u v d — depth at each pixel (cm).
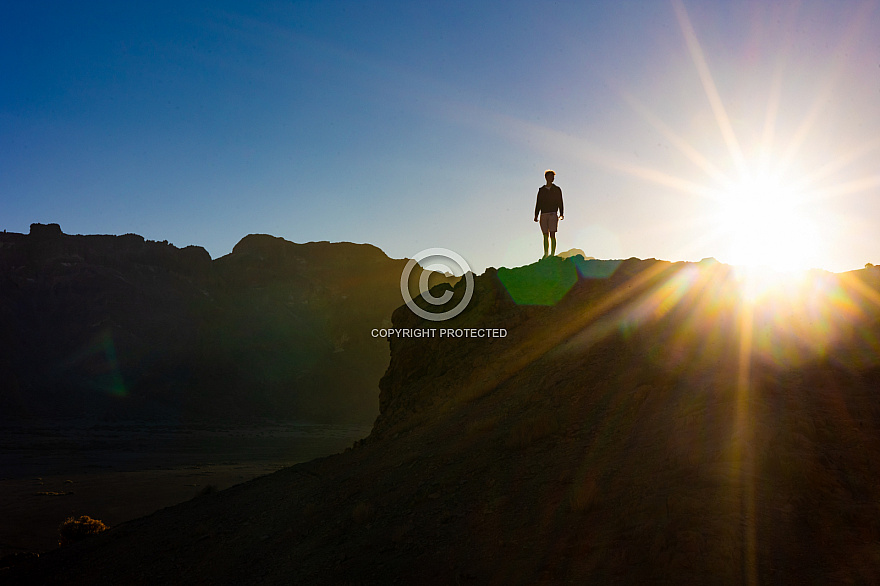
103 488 6022
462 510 772
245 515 1270
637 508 611
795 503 564
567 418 935
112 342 19638
